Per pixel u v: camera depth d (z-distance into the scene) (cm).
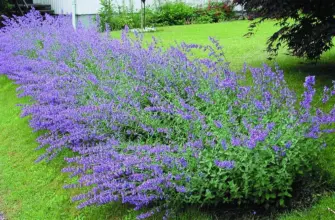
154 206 347
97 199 347
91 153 406
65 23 859
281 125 333
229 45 939
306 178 331
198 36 1141
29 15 1014
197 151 334
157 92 439
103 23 1509
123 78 486
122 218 356
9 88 821
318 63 678
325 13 553
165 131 378
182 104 383
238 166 310
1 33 1015
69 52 657
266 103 364
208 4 1662
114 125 414
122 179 346
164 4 1681
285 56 756
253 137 305
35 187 444
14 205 423
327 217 299
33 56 804
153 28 1397
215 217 327
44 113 483
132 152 362
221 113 385
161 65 481
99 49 584
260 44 915
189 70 466
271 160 309
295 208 319
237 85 416
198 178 316
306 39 569
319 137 341
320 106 474
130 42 591
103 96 466
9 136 595
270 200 324
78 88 495
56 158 484
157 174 332
